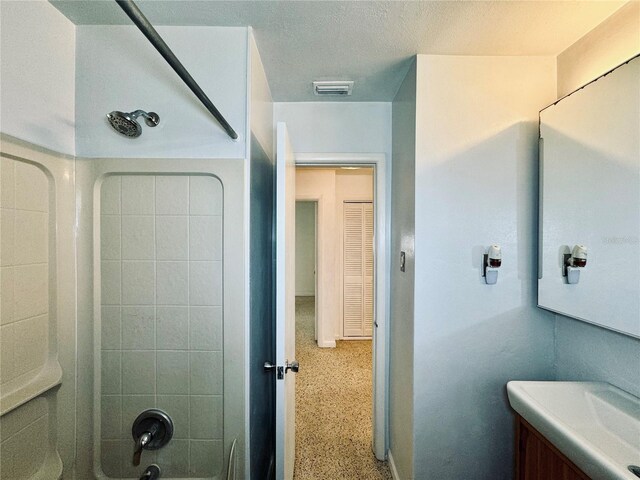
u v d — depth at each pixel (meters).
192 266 1.15
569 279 1.20
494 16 1.09
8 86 0.86
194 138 1.14
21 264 0.93
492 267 1.30
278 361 1.26
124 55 1.12
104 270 1.14
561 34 1.20
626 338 1.06
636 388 1.04
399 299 1.62
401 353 1.58
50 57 1.00
